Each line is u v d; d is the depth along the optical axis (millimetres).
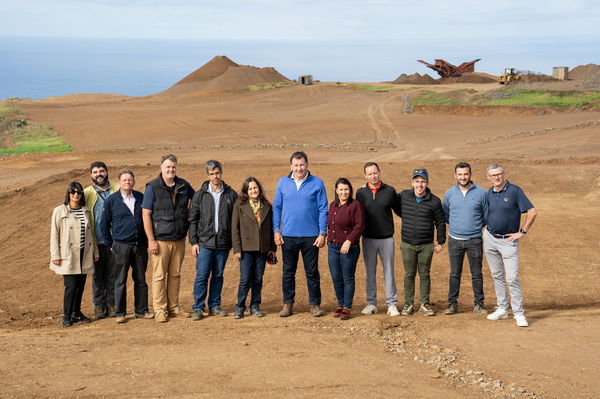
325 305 9773
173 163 8102
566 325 7445
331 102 66812
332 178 21078
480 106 53031
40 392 4875
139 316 8641
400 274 12148
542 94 55656
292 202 7980
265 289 11266
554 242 14125
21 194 20812
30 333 7812
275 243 8141
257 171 22625
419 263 8312
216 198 8180
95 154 32656
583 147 30406
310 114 56562
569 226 15500
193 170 23438
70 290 8266
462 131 42500
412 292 8430
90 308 10062
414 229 8164
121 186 8211
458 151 32219
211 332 7426
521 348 6457
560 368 5738
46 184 22031
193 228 8273
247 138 41562
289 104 66562
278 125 48531
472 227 8102
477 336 7008
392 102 64000
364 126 46844
